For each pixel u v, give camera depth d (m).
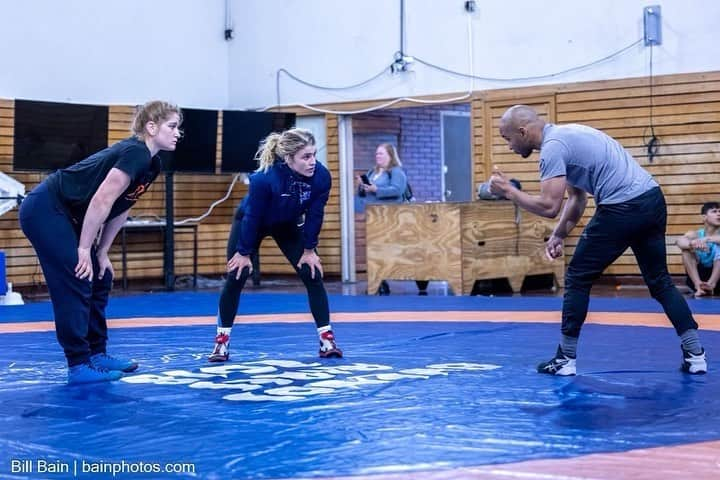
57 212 5.02
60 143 12.43
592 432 3.69
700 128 12.02
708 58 11.94
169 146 5.14
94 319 5.41
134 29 13.98
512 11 13.02
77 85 13.49
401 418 4.00
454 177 16.12
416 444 3.53
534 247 11.80
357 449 3.46
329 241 14.43
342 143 14.25
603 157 4.98
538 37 12.88
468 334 6.96
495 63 13.17
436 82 13.55
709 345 6.14
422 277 11.15
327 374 5.22
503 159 13.16
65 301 5.04
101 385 4.96
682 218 12.13
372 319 8.15
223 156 13.40
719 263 10.11
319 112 14.30
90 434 3.79
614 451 3.38
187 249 14.48
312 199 5.71
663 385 4.73
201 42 14.63
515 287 11.55
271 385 4.87
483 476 3.07
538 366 5.20
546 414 4.05
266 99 14.62
